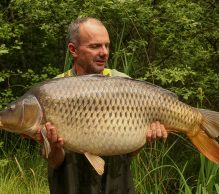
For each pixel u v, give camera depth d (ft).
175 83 19.11
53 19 19.62
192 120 8.98
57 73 20.13
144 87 8.56
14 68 23.66
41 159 18.11
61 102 8.19
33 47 23.17
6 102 19.63
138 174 15.19
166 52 19.43
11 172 17.80
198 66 19.42
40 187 16.26
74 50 9.46
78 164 9.54
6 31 19.30
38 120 8.23
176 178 17.24
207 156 9.12
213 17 19.72
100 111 8.24
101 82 8.35
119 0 17.49
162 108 8.65
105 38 9.26
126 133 8.36
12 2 20.10
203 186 13.94
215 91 18.97
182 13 18.10
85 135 8.24
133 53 17.66
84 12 18.04
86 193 9.56
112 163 9.61
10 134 20.53
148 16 18.10
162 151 15.98
